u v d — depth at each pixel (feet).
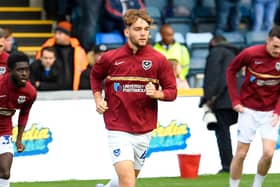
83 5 102.37
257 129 67.82
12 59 59.93
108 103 57.06
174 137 84.74
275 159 86.84
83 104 82.48
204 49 109.70
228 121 83.76
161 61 56.59
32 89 61.67
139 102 56.44
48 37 110.42
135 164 57.57
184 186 77.00
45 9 112.98
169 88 56.70
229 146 83.87
